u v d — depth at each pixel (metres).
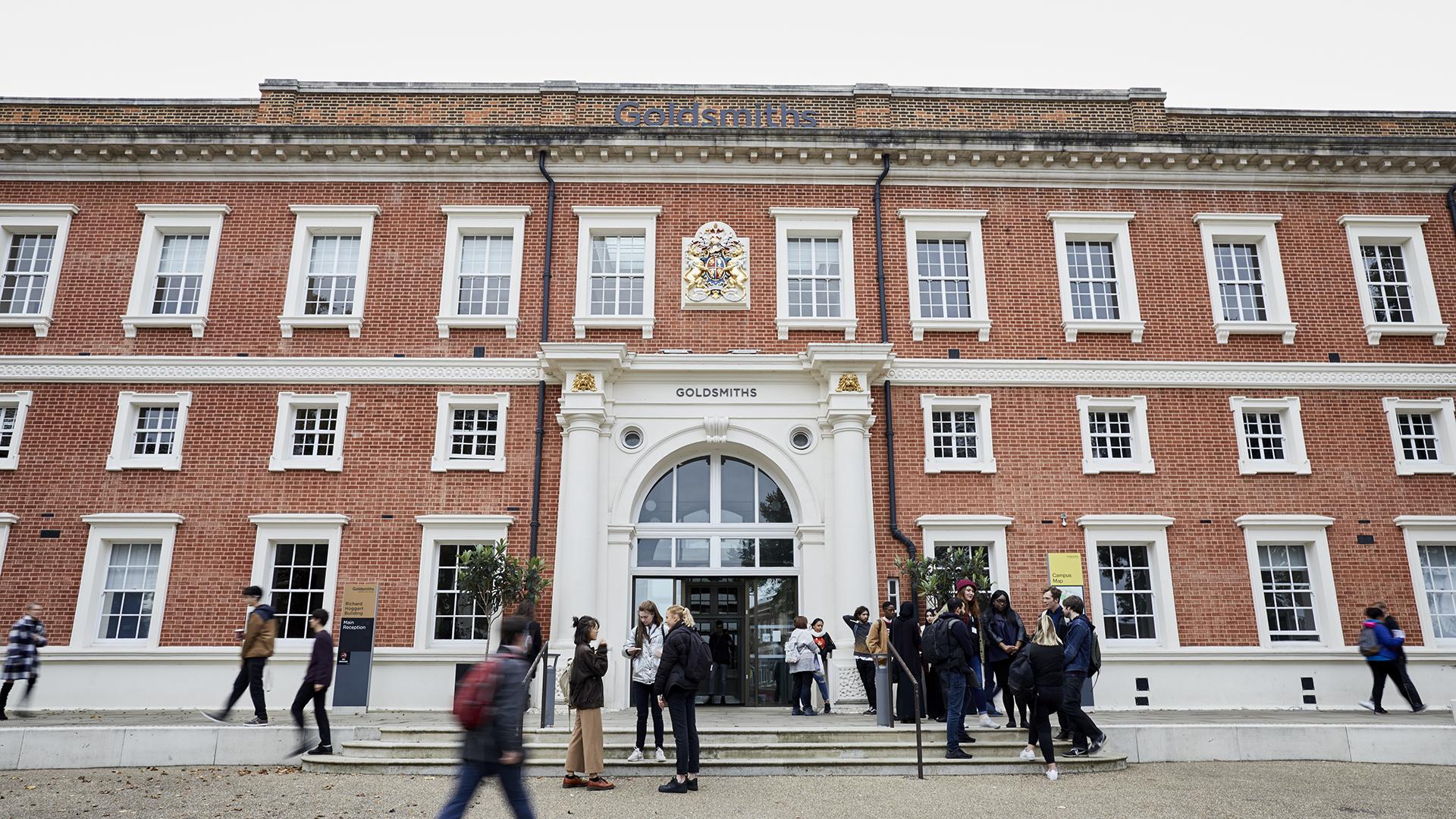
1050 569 17.61
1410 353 19.08
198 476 17.55
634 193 19.48
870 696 15.12
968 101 20.27
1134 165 19.80
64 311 18.41
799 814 9.29
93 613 16.88
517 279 18.84
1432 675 17.23
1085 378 18.59
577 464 17.45
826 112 20.09
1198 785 10.78
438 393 18.19
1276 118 20.59
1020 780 11.08
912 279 19.12
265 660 12.80
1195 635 17.36
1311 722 13.57
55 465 17.50
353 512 17.52
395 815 9.26
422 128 19.12
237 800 9.88
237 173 19.27
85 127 18.84
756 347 18.67
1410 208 19.95
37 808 9.54
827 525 17.64
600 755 10.49
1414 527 17.92
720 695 17.52
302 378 18.16
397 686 16.61
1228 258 19.78
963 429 18.61
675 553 18.05
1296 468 18.23
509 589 15.79
